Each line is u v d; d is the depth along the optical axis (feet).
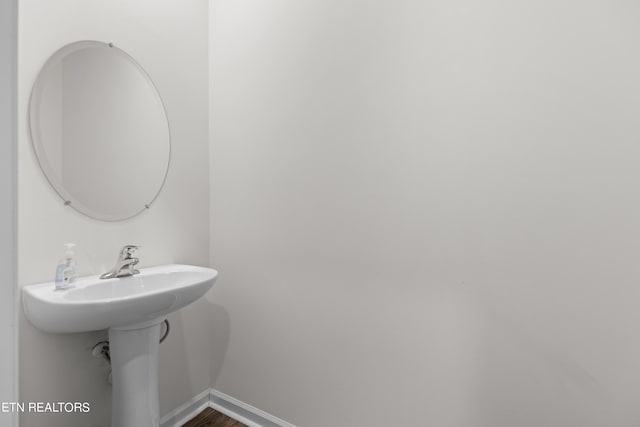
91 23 4.46
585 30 3.36
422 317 4.29
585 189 3.40
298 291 5.28
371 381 4.66
